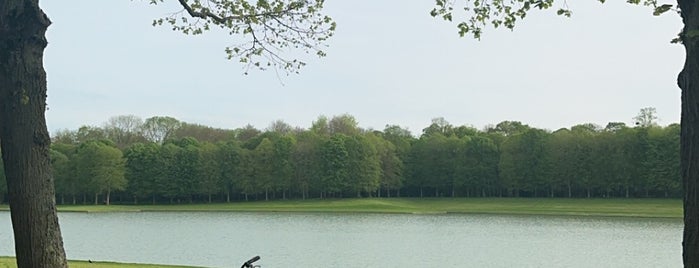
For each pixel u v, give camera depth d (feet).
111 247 113.91
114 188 309.42
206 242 122.52
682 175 20.54
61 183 310.24
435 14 28.50
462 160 346.95
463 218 212.64
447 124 422.00
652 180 287.89
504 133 415.64
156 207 295.28
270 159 334.65
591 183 305.32
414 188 369.30
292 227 166.09
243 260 93.81
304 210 267.18
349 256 98.99
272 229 158.30
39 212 29.35
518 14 27.53
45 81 30.19
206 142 349.41
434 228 162.91
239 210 271.08
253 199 349.61
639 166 294.05
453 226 171.32
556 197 323.78
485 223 184.55
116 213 250.16
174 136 403.95
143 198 333.83
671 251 106.93
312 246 113.91
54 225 29.91
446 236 137.28
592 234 142.20
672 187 285.23
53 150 321.93
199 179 326.03
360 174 334.85
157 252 105.29
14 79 29.12
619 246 115.44
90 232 149.79
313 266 87.45
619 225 175.11
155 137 400.26
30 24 29.25
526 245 116.57
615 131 310.04
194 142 349.82
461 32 28.37
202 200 346.54
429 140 357.61
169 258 96.53
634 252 105.81
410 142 372.79
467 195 359.46
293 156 335.88
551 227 167.63
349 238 131.34
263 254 101.76
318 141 339.36
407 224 179.01
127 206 305.94
